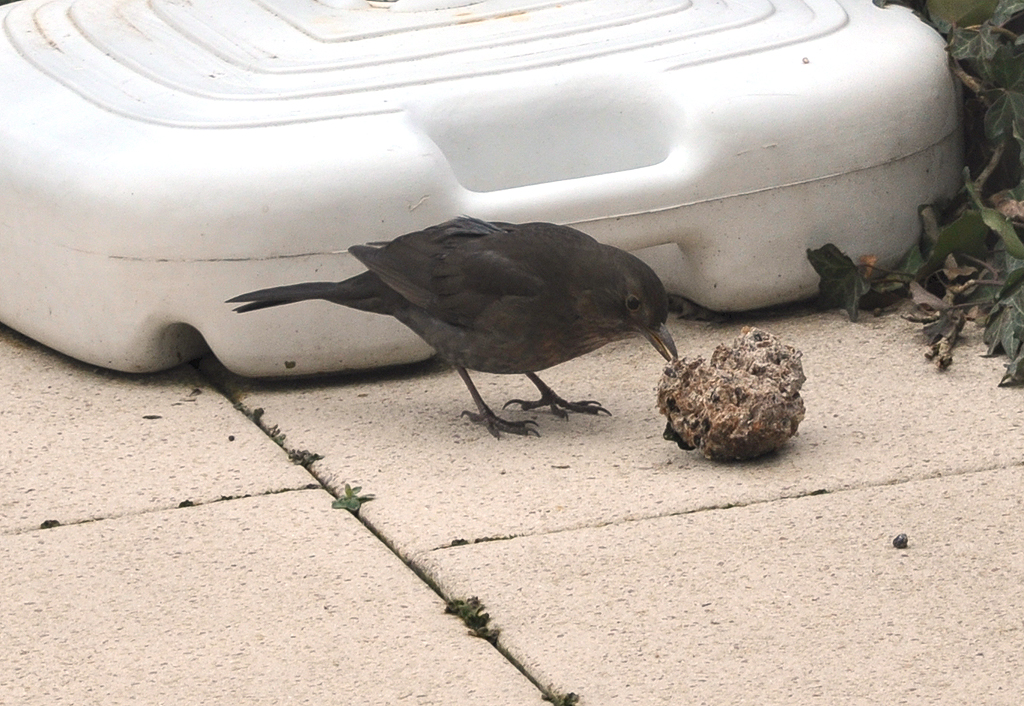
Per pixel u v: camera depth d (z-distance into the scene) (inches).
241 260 286.4
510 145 308.5
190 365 315.9
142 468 261.1
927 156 323.9
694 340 314.8
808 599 204.1
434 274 266.4
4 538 234.5
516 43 323.6
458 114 304.2
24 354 321.4
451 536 228.2
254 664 193.9
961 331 305.0
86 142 299.3
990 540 218.4
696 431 251.4
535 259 259.8
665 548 221.1
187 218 283.6
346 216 285.7
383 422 280.7
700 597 205.9
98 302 297.0
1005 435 256.4
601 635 197.0
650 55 314.7
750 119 301.3
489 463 258.4
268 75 313.1
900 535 220.5
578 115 310.2
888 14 342.6
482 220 281.9
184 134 292.2
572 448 264.5
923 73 321.7
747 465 251.8
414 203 287.6
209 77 317.1
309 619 205.2
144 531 235.1
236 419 284.8
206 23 346.0
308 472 259.4
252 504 244.4
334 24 333.4
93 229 290.0
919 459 248.8
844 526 225.5
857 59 316.2
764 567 213.8
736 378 249.4
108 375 309.4
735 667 187.8
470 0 348.8
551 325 261.1
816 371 292.0
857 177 313.0
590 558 219.0
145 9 364.5
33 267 306.7
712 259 310.2
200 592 214.4
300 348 295.0
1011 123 324.8
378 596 211.0
